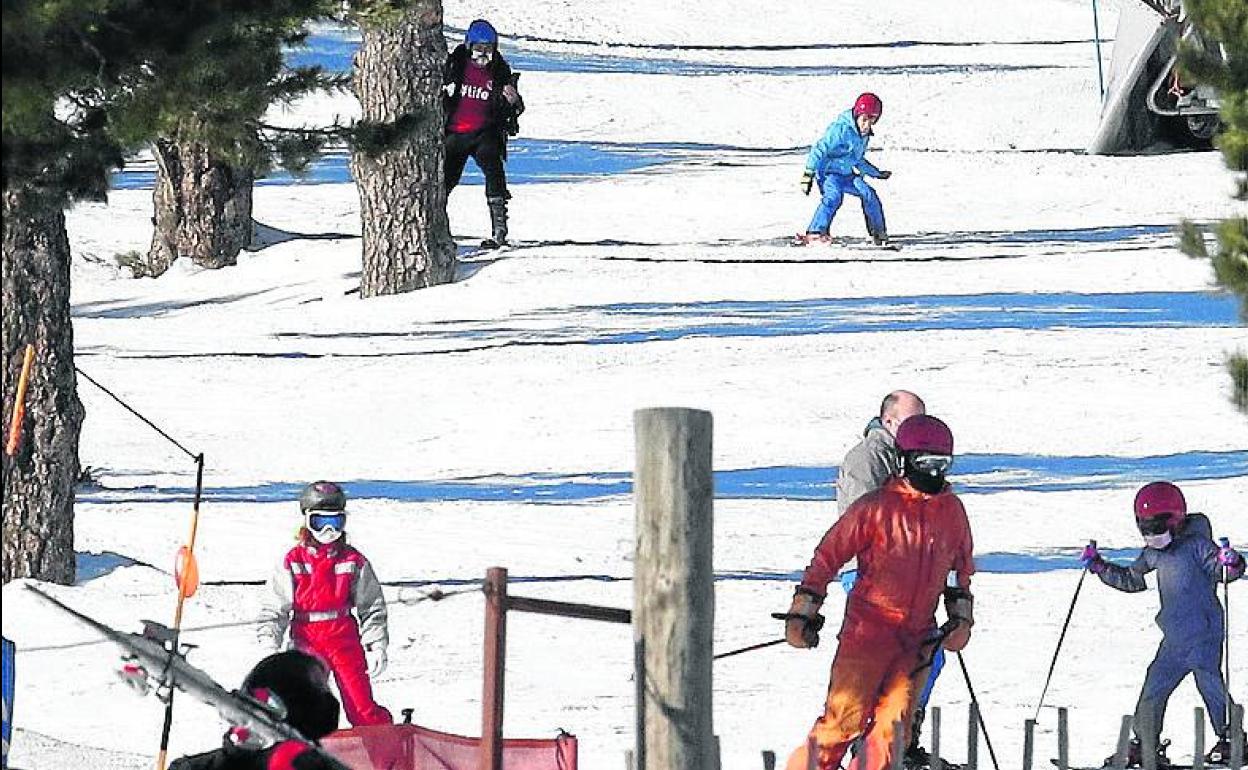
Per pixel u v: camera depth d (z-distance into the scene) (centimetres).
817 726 3391
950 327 8544
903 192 11981
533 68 16862
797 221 11331
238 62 4075
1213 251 3722
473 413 7331
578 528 5641
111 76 3584
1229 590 5000
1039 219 11281
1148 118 13450
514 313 9150
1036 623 4628
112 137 3884
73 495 4875
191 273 10462
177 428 7231
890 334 8419
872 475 3619
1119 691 4081
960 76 16850
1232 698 4100
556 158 13488
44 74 2880
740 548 5359
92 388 7862
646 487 2520
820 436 6950
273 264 10456
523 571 5097
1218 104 3675
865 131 10312
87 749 3522
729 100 15812
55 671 4103
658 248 10400
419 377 7919
